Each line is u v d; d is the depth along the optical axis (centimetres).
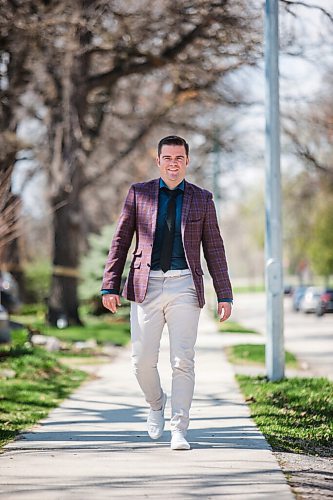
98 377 1438
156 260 746
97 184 3791
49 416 987
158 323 748
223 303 763
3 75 1886
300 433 875
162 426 796
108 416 984
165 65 2292
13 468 688
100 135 2970
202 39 2161
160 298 740
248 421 941
